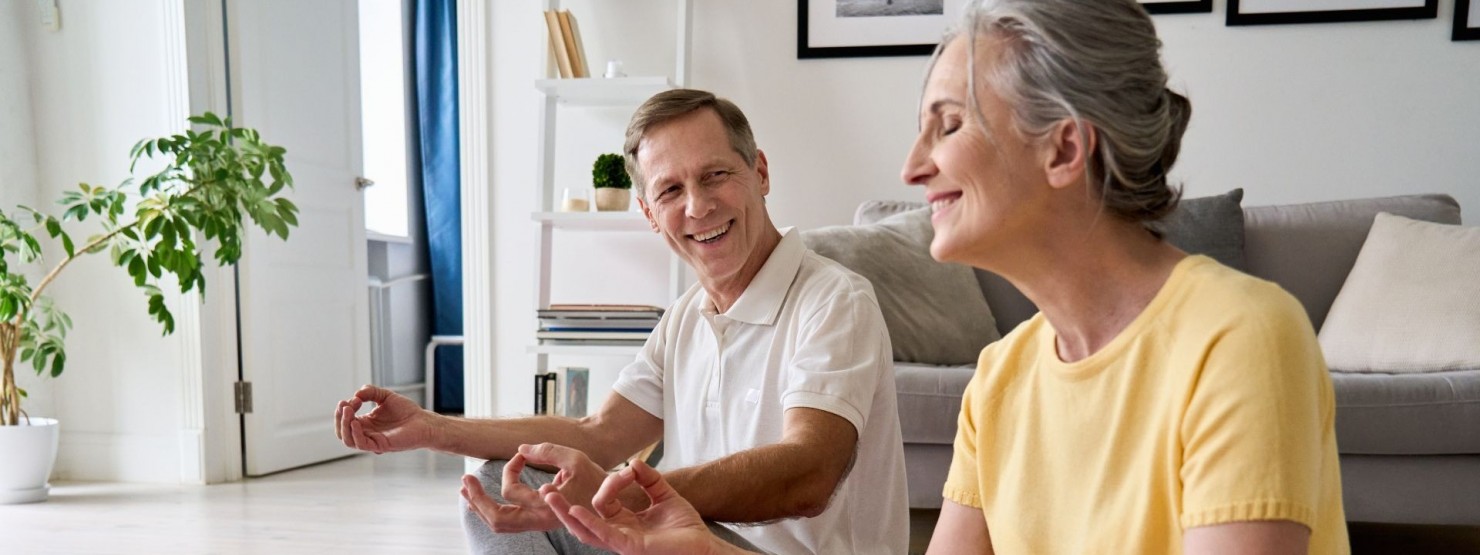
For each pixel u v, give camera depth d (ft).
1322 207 10.01
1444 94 10.35
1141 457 2.22
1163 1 10.75
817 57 11.21
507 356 11.68
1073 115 2.18
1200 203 9.71
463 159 11.69
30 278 12.74
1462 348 8.18
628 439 4.86
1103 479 2.30
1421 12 10.28
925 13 11.03
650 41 11.47
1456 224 9.70
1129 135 2.19
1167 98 2.29
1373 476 7.57
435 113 18.88
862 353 4.16
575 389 10.57
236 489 12.09
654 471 2.71
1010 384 2.65
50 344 11.53
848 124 11.22
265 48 13.29
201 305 12.51
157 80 12.48
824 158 11.27
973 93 2.27
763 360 4.43
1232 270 2.23
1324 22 10.47
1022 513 2.52
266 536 9.64
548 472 3.85
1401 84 10.41
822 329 4.17
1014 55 2.23
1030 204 2.27
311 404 14.10
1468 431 7.35
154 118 12.51
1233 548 1.91
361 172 15.43
